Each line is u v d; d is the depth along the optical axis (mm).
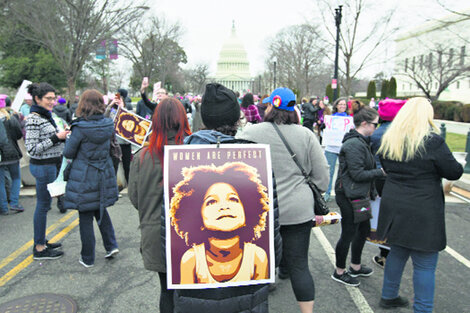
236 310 1911
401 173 2852
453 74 21859
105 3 15328
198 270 1867
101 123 3713
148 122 5582
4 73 35094
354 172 3275
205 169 1898
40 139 4016
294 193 2648
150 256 2361
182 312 1924
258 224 1904
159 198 2361
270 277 1912
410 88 57000
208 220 1872
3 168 5727
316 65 42156
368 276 3863
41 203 4152
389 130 2934
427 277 2807
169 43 38719
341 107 6555
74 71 16453
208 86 2191
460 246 4664
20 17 15273
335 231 5219
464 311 3240
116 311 3205
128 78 59219
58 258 4258
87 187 3738
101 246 4586
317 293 3525
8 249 4512
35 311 3186
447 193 7031
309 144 2707
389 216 2904
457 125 24094
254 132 2734
